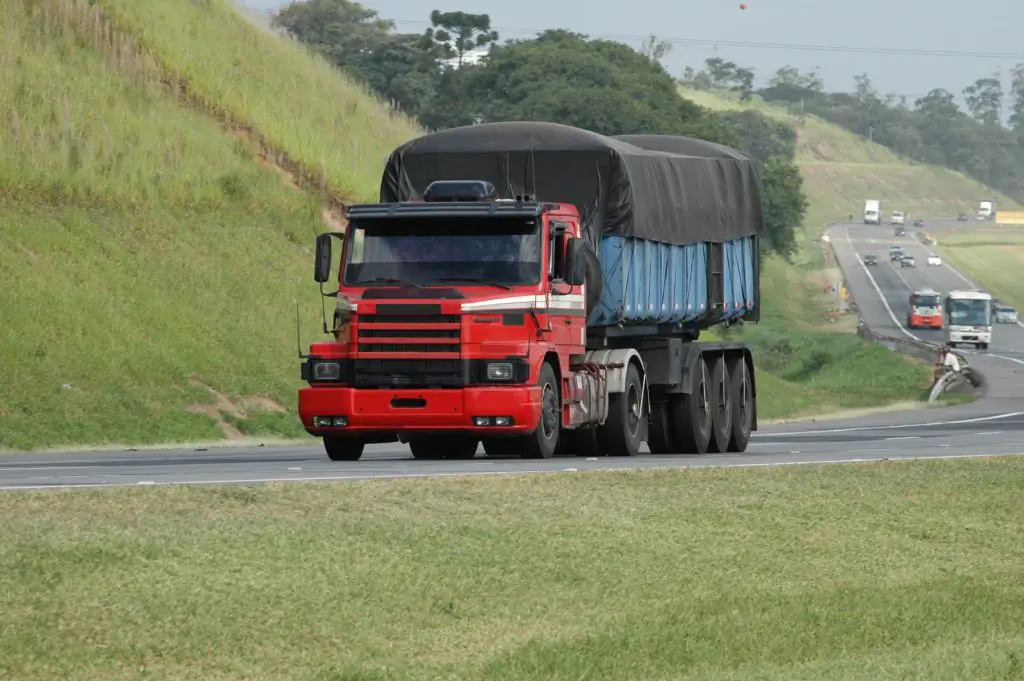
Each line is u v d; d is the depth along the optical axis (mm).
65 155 126125
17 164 121312
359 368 64812
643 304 76500
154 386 100438
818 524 43844
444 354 64312
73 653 27297
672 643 29406
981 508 47938
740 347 87812
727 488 49875
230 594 31562
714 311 87500
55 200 120750
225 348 112438
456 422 64125
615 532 40719
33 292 103938
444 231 66188
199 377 105438
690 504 45781
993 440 95812
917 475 56188
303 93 182625
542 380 66375
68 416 90625
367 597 32219
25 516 38094
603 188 73375
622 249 73750
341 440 67562
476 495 45312
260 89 173000
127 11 164250
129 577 32219
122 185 128125
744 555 39125
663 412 80562
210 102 158625
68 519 37844
